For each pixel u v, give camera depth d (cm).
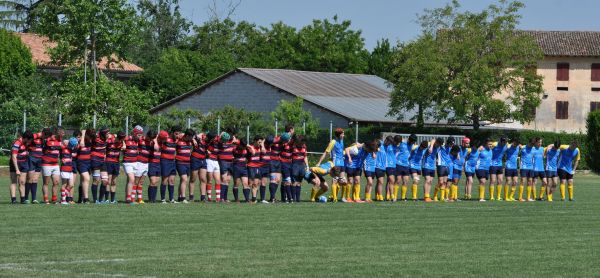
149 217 3266
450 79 9219
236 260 2277
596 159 9244
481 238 2847
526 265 2300
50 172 3850
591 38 13750
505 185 4819
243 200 4347
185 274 2055
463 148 4731
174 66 11306
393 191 4538
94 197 3991
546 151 4844
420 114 9438
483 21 9388
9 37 9162
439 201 4544
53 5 8169
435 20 9356
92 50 8138
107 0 8106
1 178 5853
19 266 2130
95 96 7831
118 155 3988
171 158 4050
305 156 4288
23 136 3838
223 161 4162
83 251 2384
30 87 8450
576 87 13550
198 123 8131
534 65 9469
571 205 4384
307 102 9456
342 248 2538
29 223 2995
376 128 8706
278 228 2995
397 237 2825
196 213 3462
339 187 4662
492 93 9344
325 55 14575
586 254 2522
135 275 2033
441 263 2300
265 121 8544
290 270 2139
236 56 14800
